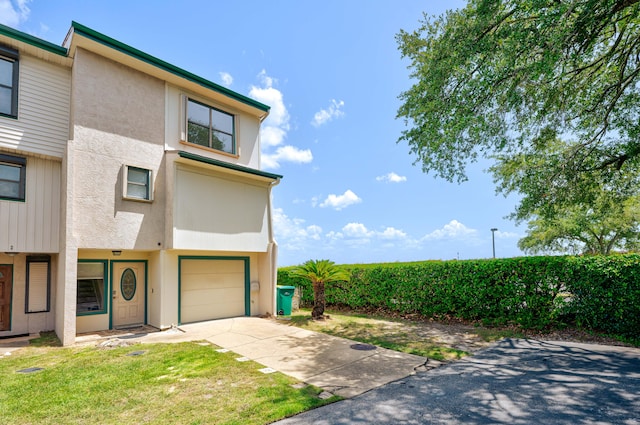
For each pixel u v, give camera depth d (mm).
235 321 10812
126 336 8695
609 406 4285
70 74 9430
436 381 5453
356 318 11672
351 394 4887
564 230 20062
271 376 5633
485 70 8094
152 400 4613
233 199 11312
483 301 10148
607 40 9172
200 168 10492
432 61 8961
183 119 10773
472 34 7977
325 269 11391
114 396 4758
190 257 10680
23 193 8602
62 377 5559
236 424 3885
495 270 9883
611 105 9492
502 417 4051
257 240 11883
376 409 4348
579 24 6766
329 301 14766
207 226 10469
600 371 5719
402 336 8805
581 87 9609
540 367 6066
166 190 10016
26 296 9219
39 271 9484
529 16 7441
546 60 6742
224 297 11500
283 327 9969
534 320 9109
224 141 12125
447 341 8250
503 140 8805
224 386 5145
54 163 9195
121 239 9023
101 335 8836
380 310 13031
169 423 3934
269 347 7625
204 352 7078
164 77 10430
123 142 9344
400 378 5633
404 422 3961
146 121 9930
